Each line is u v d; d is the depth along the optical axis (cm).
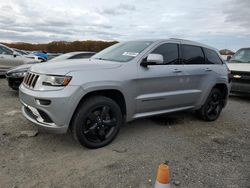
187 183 289
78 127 345
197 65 505
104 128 372
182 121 540
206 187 283
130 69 391
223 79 559
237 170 328
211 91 542
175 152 374
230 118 600
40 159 329
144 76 403
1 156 329
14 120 475
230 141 436
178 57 473
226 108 717
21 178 281
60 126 332
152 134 445
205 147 401
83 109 345
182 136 445
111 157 345
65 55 865
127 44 475
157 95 427
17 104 610
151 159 345
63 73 333
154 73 418
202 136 452
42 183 274
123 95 381
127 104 389
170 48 462
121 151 364
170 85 448
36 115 353
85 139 354
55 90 327
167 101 448
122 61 408
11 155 334
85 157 340
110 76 364
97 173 301
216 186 287
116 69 377
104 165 321
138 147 384
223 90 584
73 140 394
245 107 745
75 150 360
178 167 327
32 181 277
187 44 499
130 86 386
